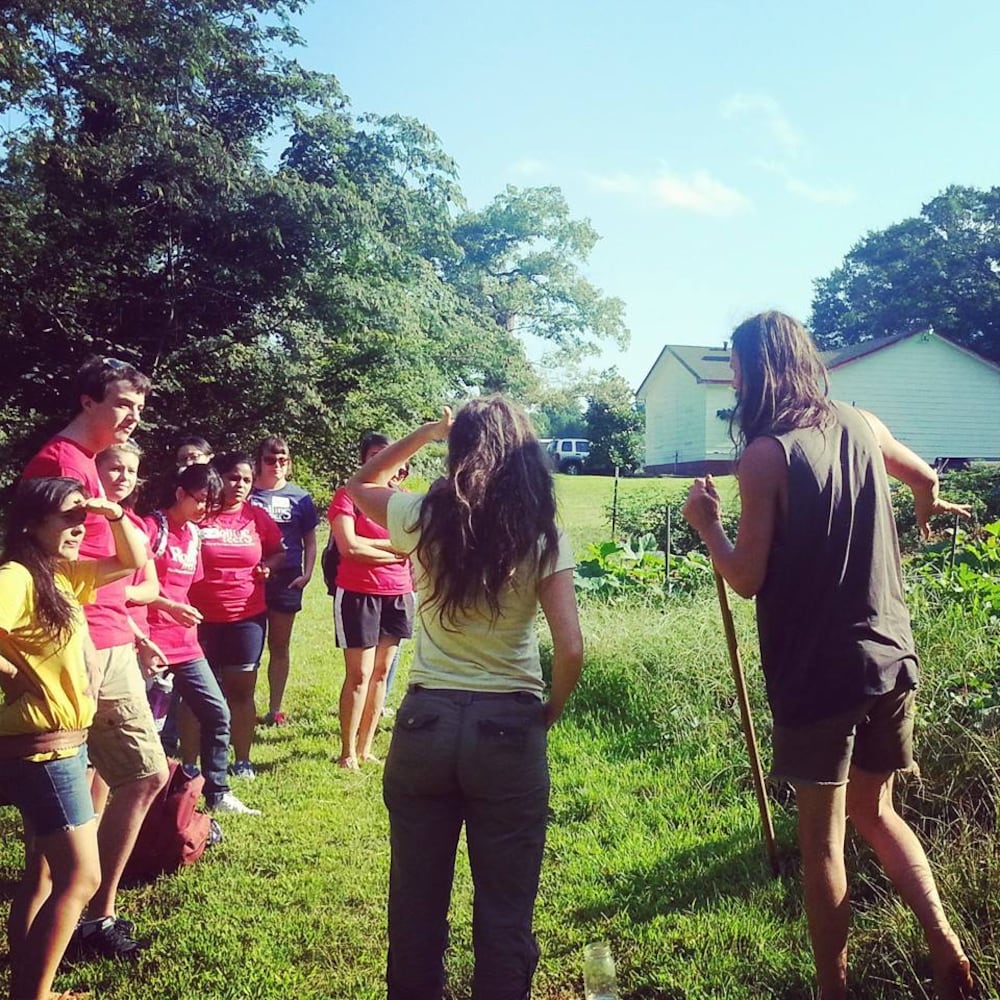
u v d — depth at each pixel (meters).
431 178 22.81
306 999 3.00
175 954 3.31
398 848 2.41
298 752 5.74
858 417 2.74
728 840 3.91
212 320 20.61
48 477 2.87
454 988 3.02
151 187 17.94
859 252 60.91
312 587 13.57
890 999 2.71
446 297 24.38
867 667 2.45
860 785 2.62
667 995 2.91
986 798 3.51
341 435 21.19
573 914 3.46
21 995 2.69
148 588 3.76
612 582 8.89
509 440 2.44
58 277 18.56
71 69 18.09
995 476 14.36
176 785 4.14
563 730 5.69
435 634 2.43
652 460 41.66
